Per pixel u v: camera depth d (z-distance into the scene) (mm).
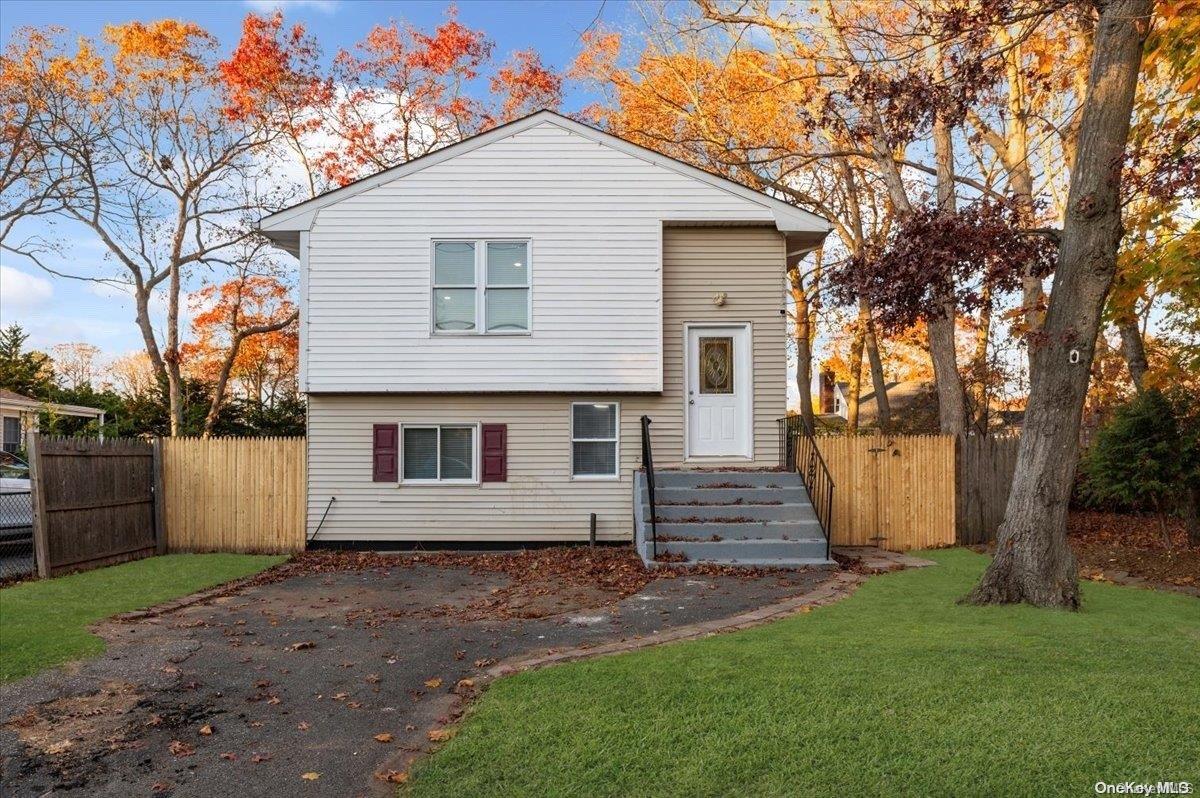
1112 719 5211
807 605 9727
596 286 15844
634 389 15750
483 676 6934
